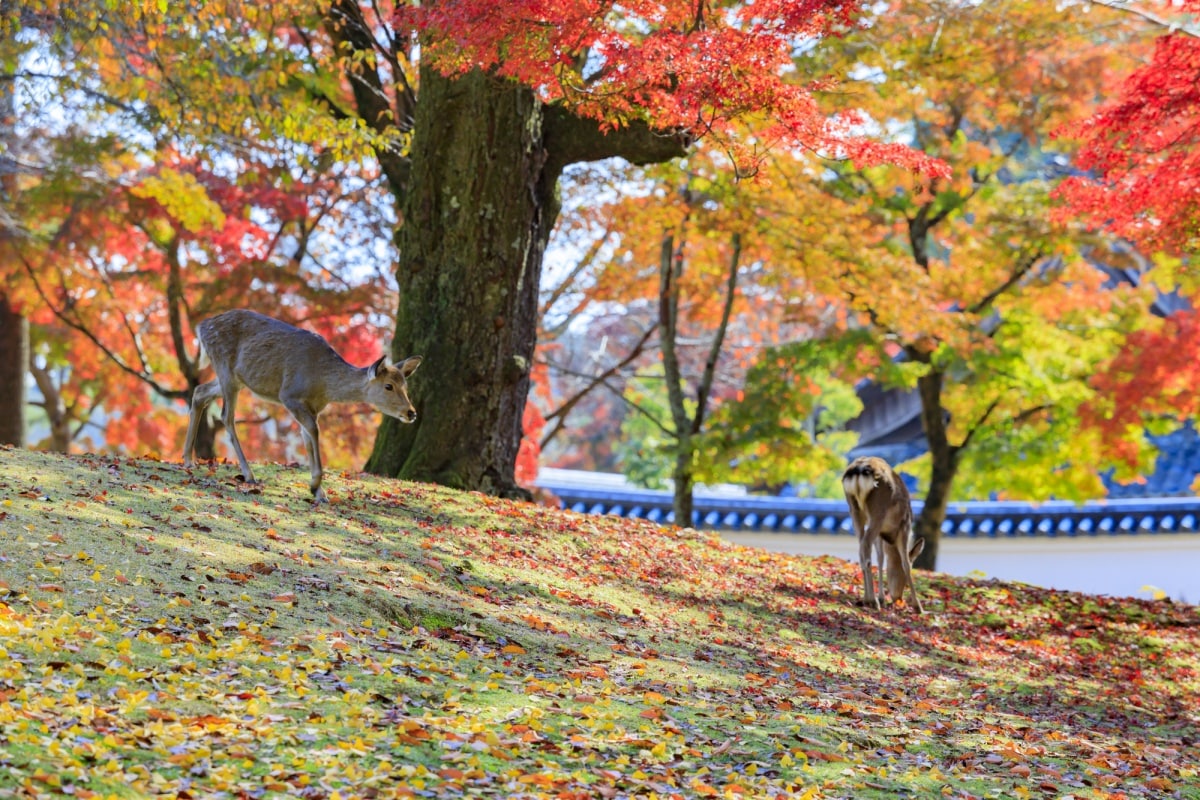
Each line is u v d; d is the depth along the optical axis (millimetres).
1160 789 7312
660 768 6004
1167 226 12375
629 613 9859
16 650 5777
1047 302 20281
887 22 17688
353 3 15797
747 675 8547
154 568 7484
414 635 7637
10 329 21812
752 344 26359
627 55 10523
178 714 5520
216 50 14219
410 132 15844
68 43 14086
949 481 20891
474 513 11953
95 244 18984
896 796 6230
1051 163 21984
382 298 18953
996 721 8641
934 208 20125
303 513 10141
